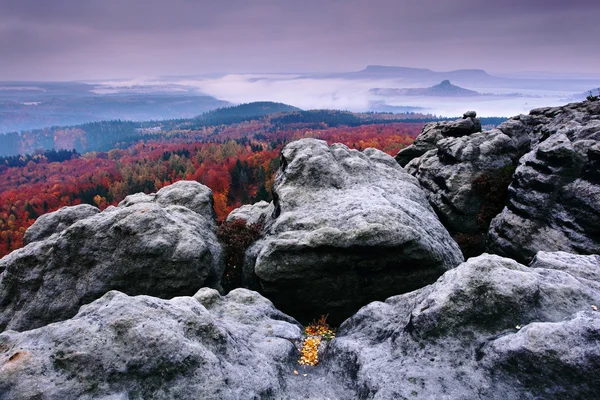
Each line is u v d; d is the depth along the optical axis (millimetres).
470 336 9086
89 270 15195
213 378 8188
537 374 7719
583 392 7309
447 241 17266
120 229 15586
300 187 19109
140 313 8961
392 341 10102
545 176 18281
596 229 15672
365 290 14969
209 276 16172
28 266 15703
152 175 175125
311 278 14844
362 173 20766
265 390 8812
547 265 12188
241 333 11141
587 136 18438
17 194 168000
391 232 14258
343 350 10664
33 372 7359
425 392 8023
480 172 24484
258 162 160375
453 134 35094
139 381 7766
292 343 11641
